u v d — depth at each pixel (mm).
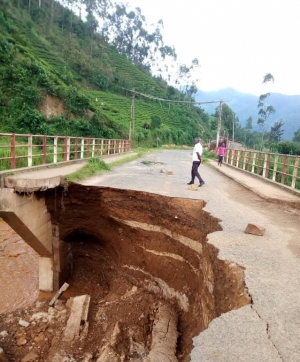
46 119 31016
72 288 10203
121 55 88188
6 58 31547
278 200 9820
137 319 7660
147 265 9266
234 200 9875
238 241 6008
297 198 10078
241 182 13484
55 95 34312
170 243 8711
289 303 3811
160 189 10500
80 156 19047
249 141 67688
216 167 21047
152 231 9211
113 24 93250
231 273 4742
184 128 71562
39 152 15992
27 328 7664
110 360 6199
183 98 87062
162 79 97750
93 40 78500
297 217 8164
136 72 81750
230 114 73312
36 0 67312
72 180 10125
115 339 6805
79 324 7543
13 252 11523
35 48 50781
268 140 60719
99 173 14016
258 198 10383
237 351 2936
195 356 2869
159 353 5887
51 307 8641
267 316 3533
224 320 3467
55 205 9773
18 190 7957
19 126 27125
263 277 4488
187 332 6523
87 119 37406
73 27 73062
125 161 21875
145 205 9430
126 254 10039
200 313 6004
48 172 11102
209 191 11055
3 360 6453
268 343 3064
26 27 54500
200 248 7500
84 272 11164
